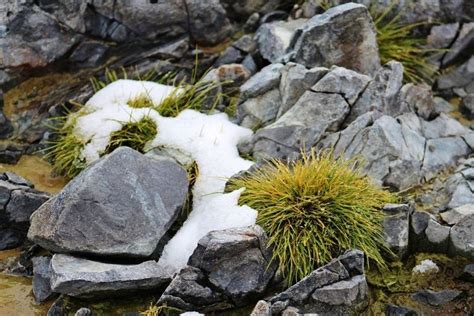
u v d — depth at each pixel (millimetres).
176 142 7098
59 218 5973
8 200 6559
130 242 6043
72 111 7926
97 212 6023
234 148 7168
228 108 7809
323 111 7156
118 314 5883
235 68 7988
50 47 8070
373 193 6473
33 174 7414
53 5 7984
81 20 8086
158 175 6398
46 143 7695
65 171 7426
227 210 6328
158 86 7801
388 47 8242
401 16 8500
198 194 6742
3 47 7895
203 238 5879
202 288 5766
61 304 5922
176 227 6531
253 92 7582
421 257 6332
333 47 7723
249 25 8703
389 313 5859
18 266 6395
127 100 7652
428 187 6945
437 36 8477
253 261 5871
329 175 6402
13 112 7922
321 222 6098
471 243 6215
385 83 7312
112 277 5762
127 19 8195
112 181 6160
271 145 7094
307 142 7047
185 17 8344
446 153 7227
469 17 8430
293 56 7793
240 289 5812
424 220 6387
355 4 7734
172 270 6137
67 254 6008
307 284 5750
